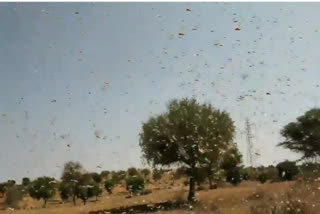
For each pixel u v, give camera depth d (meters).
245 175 54.66
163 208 27.89
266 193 22.31
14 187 62.12
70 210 36.56
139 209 33.16
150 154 36.25
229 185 54.47
